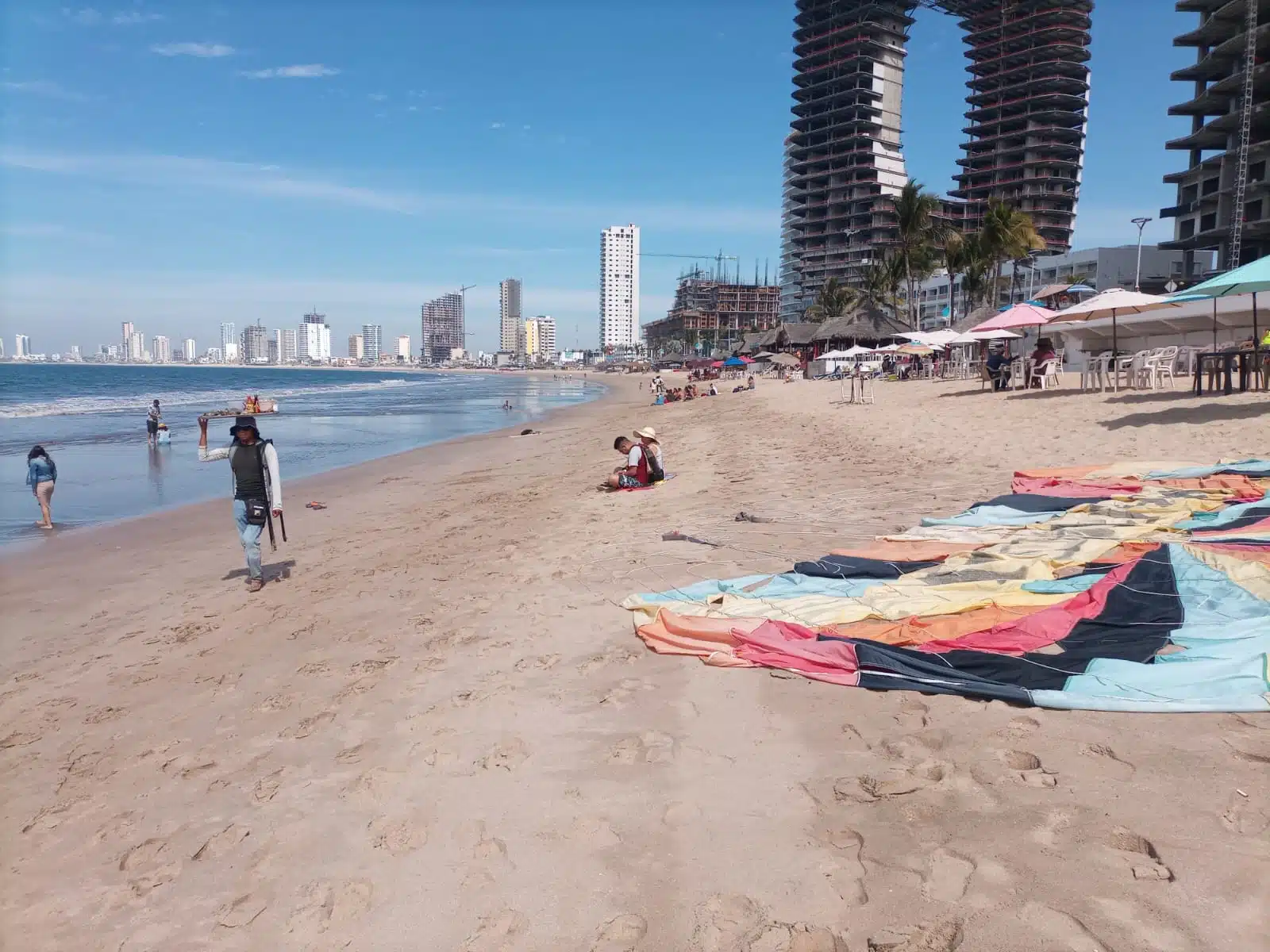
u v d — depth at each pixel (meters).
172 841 3.54
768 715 4.09
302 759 4.18
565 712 4.37
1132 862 2.65
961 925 2.47
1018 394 19.98
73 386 81.25
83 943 2.92
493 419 39.59
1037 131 127.06
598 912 2.77
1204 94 77.75
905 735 3.73
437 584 7.62
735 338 173.12
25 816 3.88
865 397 28.17
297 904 3.01
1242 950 2.23
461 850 3.22
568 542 8.92
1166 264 88.94
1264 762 3.14
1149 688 3.76
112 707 5.24
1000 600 5.11
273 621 6.93
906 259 58.59
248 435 8.10
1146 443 11.00
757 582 6.12
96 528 12.30
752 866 2.92
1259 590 4.69
